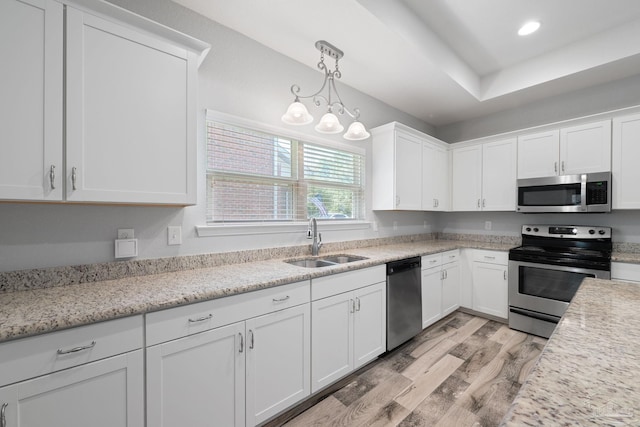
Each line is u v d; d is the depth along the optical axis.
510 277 2.88
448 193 3.68
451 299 3.15
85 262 1.49
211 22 1.93
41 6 1.15
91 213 1.51
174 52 1.49
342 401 1.80
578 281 2.49
